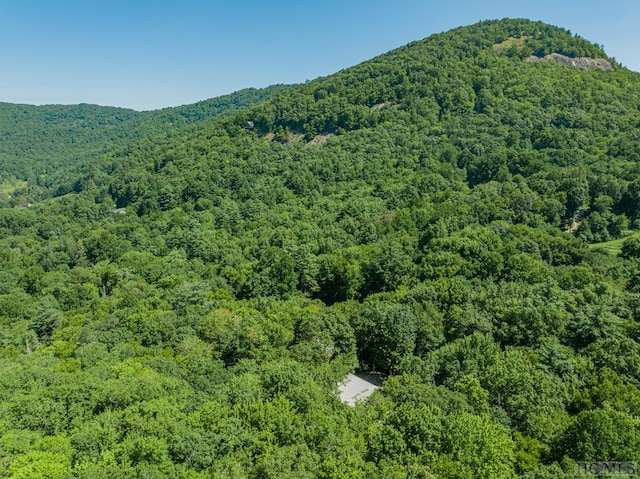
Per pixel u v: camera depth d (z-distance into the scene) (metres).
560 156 127.00
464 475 29.88
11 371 53.03
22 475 30.98
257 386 42.78
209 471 31.38
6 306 90.06
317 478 29.41
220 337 59.50
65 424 40.47
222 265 105.69
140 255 117.56
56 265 125.94
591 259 77.75
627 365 43.22
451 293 63.41
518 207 102.31
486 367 44.09
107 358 55.97
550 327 52.28
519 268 70.31
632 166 110.44
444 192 119.44
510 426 37.88
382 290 80.94
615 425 32.31
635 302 55.50
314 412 37.06
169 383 45.75
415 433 34.06
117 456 33.22
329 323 57.41
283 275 83.94
